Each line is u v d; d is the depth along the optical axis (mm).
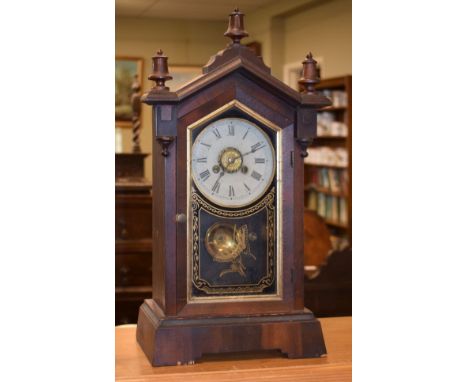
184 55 10758
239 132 1834
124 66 10516
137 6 9664
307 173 8227
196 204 1809
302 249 1865
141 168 5180
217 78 1782
